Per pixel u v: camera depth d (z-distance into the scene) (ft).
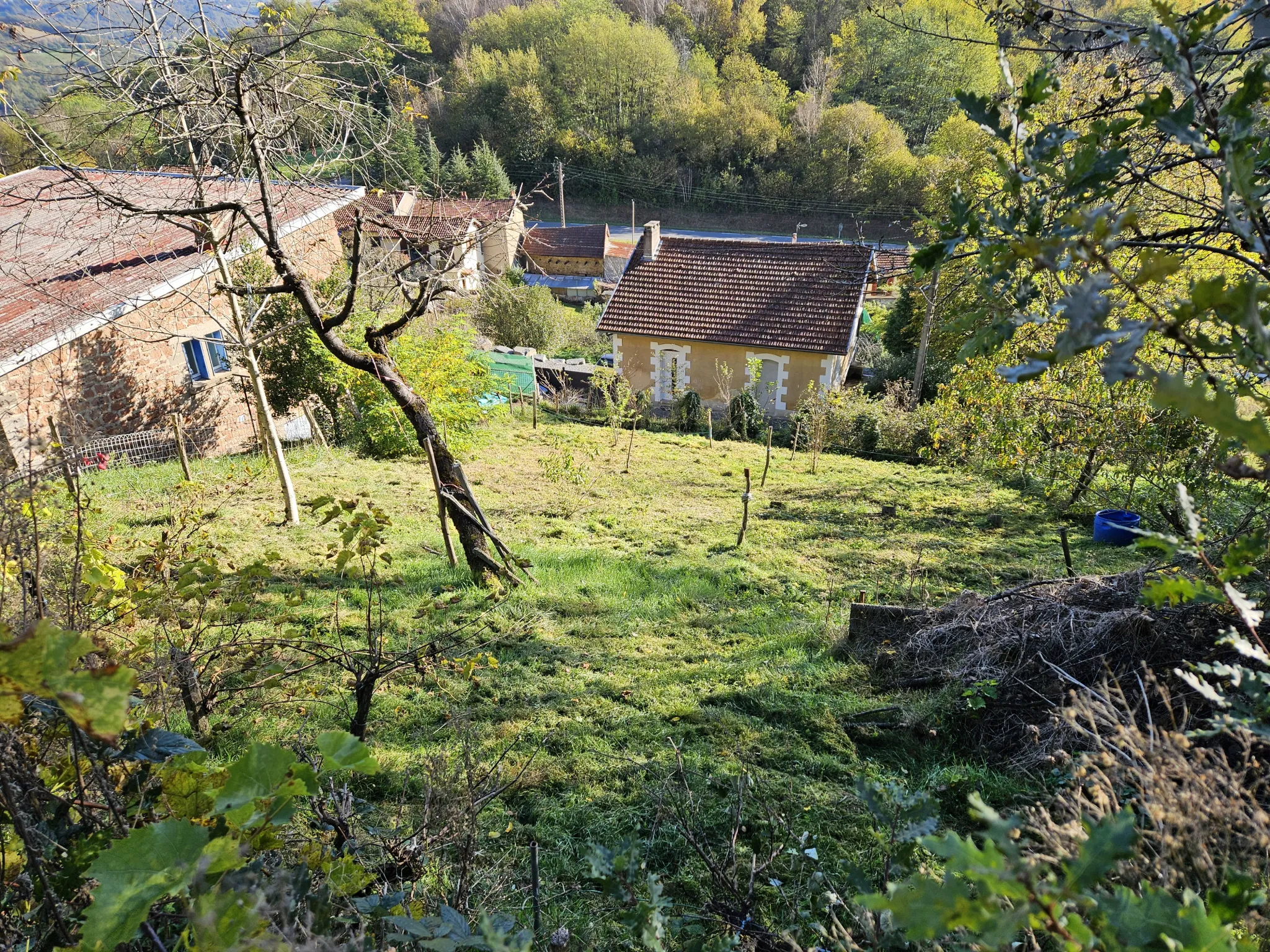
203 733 16.01
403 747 17.80
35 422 42.19
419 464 46.32
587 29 206.90
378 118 29.45
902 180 167.84
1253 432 2.05
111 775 7.07
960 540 36.94
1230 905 2.69
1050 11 8.06
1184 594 3.45
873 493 47.26
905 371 90.43
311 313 26.89
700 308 86.84
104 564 10.85
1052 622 18.67
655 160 208.13
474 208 29.55
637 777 16.83
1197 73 4.86
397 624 24.44
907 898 2.51
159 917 5.29
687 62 224.94
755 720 19.53
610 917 12.24
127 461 43.70
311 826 10.55
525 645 23.79
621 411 62.08
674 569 31.53
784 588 29.84
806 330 82.94
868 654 22.75
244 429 55.93
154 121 27.40
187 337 34.55
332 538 32.45
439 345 48.06
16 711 3.00
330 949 4.87
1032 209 3.49
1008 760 16.83
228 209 25.55
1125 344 2.40
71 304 38.19
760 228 204.23
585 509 40.47
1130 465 29.78
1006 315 3.41
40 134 27.14
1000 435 33.91
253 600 16.08
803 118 197.77
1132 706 14.16
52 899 4.96
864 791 5.51
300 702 18.63
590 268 163.53
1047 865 2.70
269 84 26.48
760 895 12.82
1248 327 2.35
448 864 12.04
